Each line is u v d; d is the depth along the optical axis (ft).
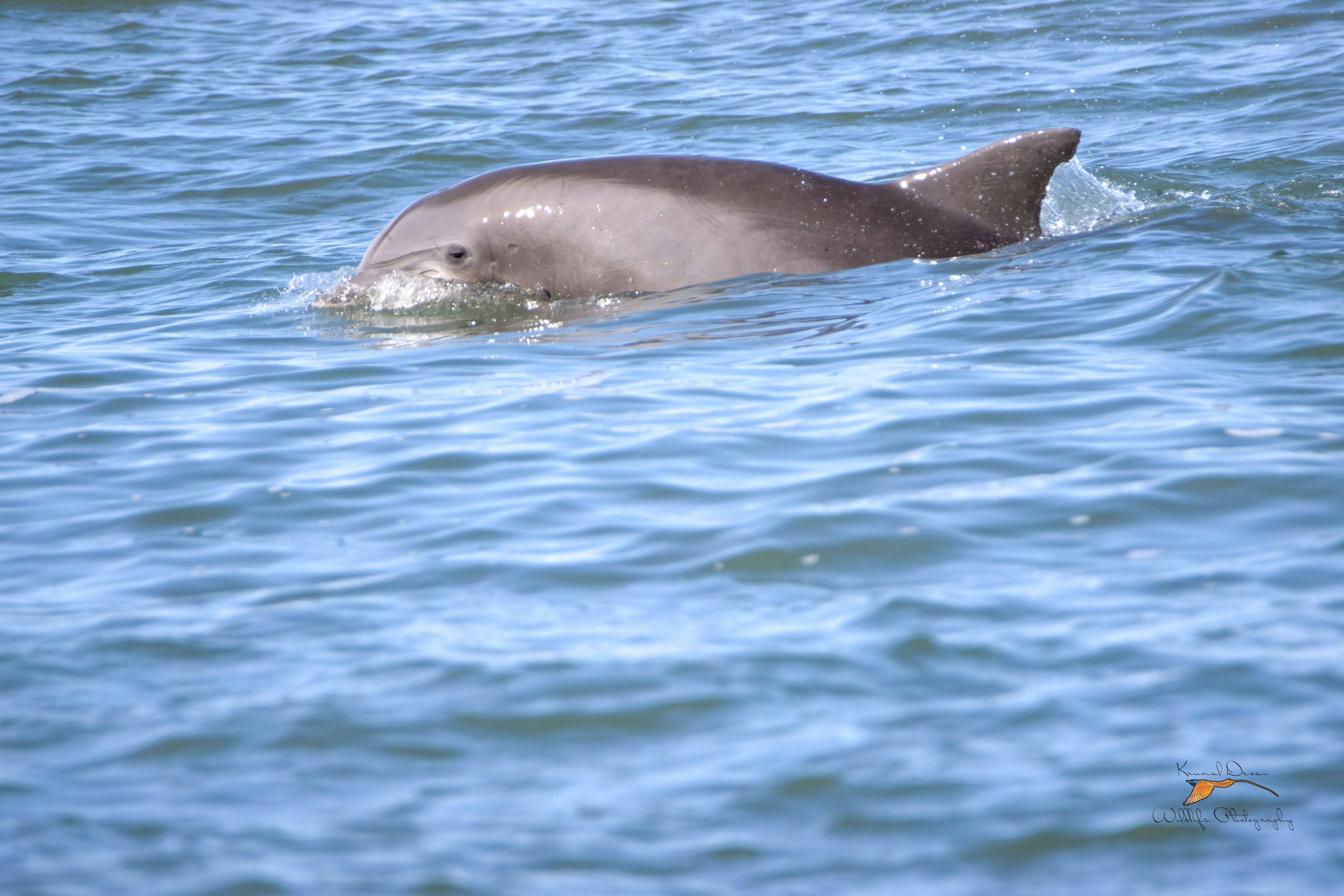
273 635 63.52
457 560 71.15
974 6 297.33
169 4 363.56
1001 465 78.74
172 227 182.70
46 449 94.07
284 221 185.98
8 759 53.31
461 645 61.57
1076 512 71.72
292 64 295.28
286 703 57.06
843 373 99.35
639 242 130.82
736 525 73.05
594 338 116.47
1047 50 260.21
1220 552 66.18
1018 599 62.90
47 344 125.59
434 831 48.24
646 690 56.95
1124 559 66.28
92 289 150.82
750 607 64.08
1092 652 57.62
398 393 103.65
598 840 47.39
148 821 49.03
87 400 105.70
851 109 227.81
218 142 228.84
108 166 214.69
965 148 199.82
